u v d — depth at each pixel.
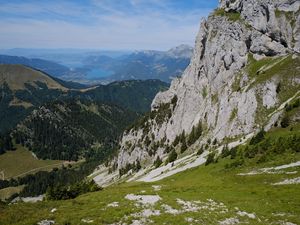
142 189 62.75
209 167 105.81
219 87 196.75
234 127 146.62
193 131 189.88
